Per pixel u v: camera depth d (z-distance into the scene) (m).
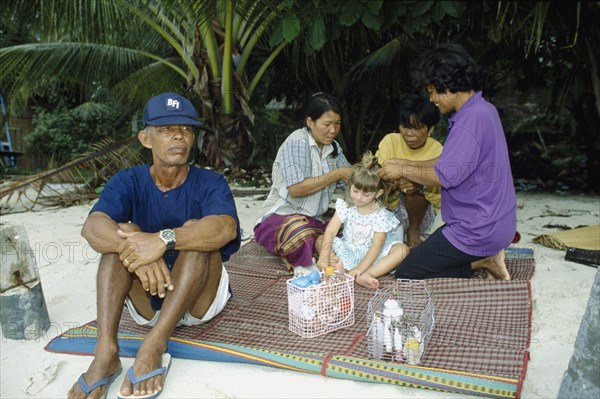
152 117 2.37
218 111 7.47
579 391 1.76
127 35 7.82
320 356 2.34
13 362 2.46
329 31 5.96
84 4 6.16
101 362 2.13
